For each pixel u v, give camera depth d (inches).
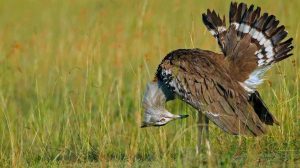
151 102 604.4
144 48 886.4
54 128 754.8
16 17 1311.5
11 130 691.4
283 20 882.1
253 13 609.3
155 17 990.4
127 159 621.3
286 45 592.1
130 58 912.3
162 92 603.5
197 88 580.4
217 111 570.9
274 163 569.9
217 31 624.7
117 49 931.3
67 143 698.8
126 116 775.1
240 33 609.3
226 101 570.9
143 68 841.5
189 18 977.5
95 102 801.6
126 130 735.1
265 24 601.6
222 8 978.1
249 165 559.8
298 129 645.9
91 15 1079.0
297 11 969.5
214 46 804.0
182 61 596.1
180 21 957.2
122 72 872.3
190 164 558.9
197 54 601.9
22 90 916.0
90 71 796.6
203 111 576.7
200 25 925.2
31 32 1145.4
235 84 581.6
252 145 615.2
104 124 709.9
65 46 1003.9
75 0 1312.7
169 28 911.0
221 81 579.2
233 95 572.4
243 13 613.0
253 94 591.5
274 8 894.4
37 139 714.8
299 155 587.2
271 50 593.6
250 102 590.2
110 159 642.2
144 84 816.3
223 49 614.9
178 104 758.5
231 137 647.8
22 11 1344.7
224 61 602.2
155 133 684.7
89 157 663.8
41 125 743.1
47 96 804.0
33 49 1031.6
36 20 1259.2
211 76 582.2
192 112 704.4
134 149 646.5
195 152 603.2
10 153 689.0
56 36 1114.1
